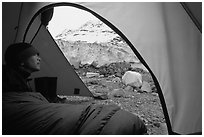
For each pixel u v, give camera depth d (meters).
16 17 1.93
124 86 4.39
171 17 1.37
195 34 1.35
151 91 3.96
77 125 1.06
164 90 1.44
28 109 1.20
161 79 1.44
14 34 2.05
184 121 1.42
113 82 4.84
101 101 3.06
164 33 1.40
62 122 1.08
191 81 1.40
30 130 1.08
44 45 2.62
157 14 1.39
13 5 1.78
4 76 1.46
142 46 1.44
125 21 1.44
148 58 1.44
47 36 2.57
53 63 2.74
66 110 1.17
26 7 1.82
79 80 3.00
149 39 1.42
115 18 1.46
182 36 1.37
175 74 1.42
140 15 1.42
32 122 1.11
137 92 3.91
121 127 1.05
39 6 1.69
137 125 1.14
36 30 2.32
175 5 1.33
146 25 1.42
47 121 1.10
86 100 3.00
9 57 1.52
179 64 1.41
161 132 1.95
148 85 4.14
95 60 7.71
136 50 1.45
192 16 1.28
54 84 2.23
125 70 6.44
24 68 1.56
